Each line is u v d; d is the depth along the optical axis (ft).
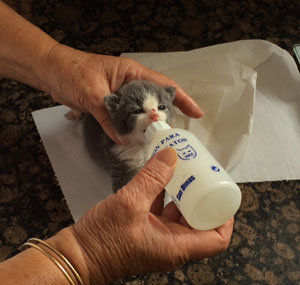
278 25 3.54
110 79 2.73
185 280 2.31
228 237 2.02
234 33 3.47
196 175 1.74
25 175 2.69
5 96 3.05
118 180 2.73
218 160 2.85
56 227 2.48
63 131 2.92
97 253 1.74
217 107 3.09
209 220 1.82
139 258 1.87
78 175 2.74
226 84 3.12
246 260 2.38
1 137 2.85
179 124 3.08
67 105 2.88
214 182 1.71
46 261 1.65
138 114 2.52
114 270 1.85
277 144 2.93
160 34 3.43
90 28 3.42
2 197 2.58
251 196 2.66
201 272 2.34
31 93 3.08
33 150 2.82
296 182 2.73
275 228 2.51
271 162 2.83
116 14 3.52
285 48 3.40
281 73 3.20
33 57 2.64
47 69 2.63
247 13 3.60
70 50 2.68
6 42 2.66
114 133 2.61
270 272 2.34
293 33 3.50
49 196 2.62
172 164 1.75
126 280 2.31
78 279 1.69
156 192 1.76
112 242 1.75
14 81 3.12
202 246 1.95
